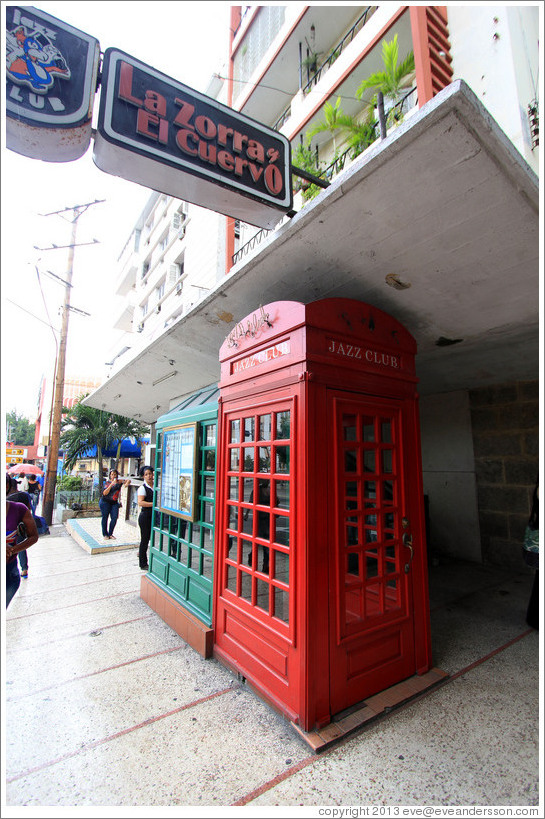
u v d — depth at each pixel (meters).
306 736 2.22
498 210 2.47
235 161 2.69
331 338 2.70
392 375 3.04
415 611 2.93
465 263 2.98
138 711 2.57
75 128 2.17
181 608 3.78
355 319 2.86
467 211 2.50
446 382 5.78
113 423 15.17
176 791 1.92
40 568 6.37
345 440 2.71
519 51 5.27
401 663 2.79
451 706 2.56
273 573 2.68
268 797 1.88
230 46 11.54
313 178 3.13
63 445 16.81
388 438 3.05
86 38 2.27
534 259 2.87
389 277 3.26
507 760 2.08
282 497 2.71
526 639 3.48
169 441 4.55
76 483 16.48
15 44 2.07
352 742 2.24
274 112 10.42
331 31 8.13
